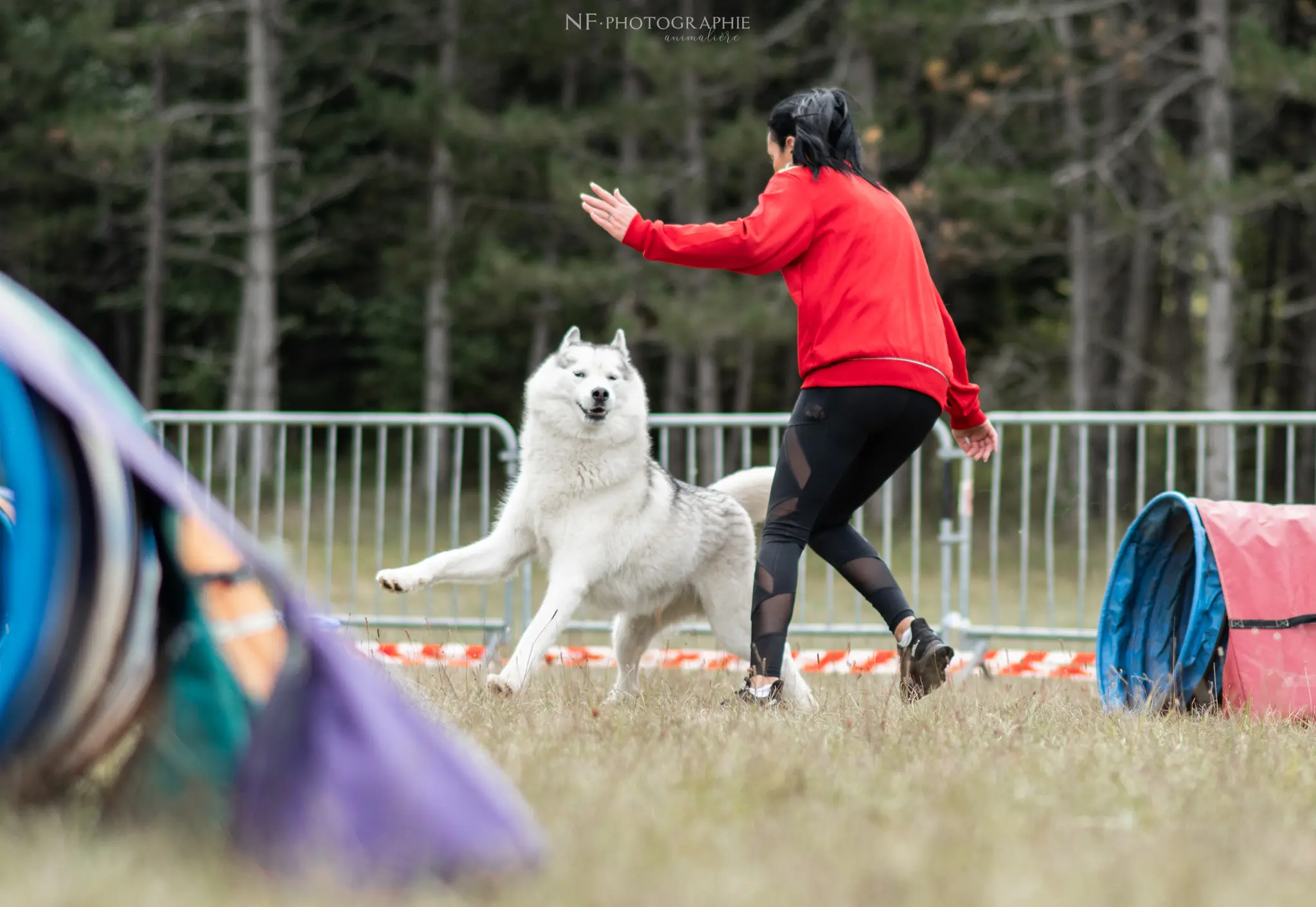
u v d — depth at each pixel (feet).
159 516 12.57
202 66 96.94
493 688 22.38
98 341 126.31
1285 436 96.94
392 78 107.04
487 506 34.30
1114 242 93.97
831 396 20.45
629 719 18.69
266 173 91.15
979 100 75.20
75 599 11.62
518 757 14.98
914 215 77.05
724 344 85.71
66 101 102.22
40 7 99.40
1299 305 94.12
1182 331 100.99
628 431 23.85
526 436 24.39
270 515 58.18
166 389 118.62
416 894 9.80
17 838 10.86
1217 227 69.21
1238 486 97.25
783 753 15.60
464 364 115.03
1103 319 98.43
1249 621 21.79
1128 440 93.76
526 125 83.76
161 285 100.73
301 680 10.79
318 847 10.23
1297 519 22.84
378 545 34.94
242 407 93.91
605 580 24.03
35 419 11.81
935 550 47.21
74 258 118.83
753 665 21.06
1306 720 21.06
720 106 87.40
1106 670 24.39
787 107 21.02
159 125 84.07
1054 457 32.91
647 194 79.10
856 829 12.03
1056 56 74.08
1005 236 78.02
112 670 11.89
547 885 10.00
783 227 20.06
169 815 11.68
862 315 20.31
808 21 89.04
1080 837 12.22
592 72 103.96
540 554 24.57
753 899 9.82
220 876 10.12
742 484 26.00
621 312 79.25
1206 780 15.05
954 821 12.42
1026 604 33.37
